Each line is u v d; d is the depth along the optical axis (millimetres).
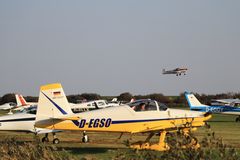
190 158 23062
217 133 76625
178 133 24906
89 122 47812
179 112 51094
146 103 49812
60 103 50781
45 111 50281
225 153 23297
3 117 57312
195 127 51188
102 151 49125
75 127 47844
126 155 26422
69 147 53750
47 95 50656
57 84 51125
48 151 29797
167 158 23562
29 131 57656
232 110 122625
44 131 57938
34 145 30219
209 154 23094
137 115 48938
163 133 49094
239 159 23656
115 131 48656
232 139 64438
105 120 48156
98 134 75625
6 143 31891
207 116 51750
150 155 25062
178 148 23453
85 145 56375
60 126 48000
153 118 49375
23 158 29375
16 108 185000
